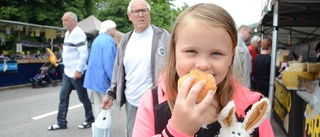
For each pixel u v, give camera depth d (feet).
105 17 79.71
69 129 18.61
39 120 20.93
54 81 39.83
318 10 22.48
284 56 30.37
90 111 18.81
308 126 12.48
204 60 2.97
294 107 15.26
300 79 15.30
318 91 11.33
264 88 19.61
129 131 10.57
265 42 20.65
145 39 10.14
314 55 39.91
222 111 3.30
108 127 10.74
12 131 18.34
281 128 18.97
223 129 3.33
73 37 17.25
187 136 2.70
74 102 27.73
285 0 16.06
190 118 2.62
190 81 2.73
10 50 42.73
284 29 38.65
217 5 3.33
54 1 57.67
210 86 2.69
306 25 31.09
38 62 41.11
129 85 10.32
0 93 33.06
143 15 10.02
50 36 44.42
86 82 15.24
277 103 20.66
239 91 3.68
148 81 9.93
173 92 3.58
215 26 2.96
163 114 3.66
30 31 42.86
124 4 79.61
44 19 57.21
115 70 11.08
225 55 3.06
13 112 23.43
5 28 39.04
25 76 39.34
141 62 9.97
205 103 2.63
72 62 17.61
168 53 3.61
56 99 29.40
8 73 36.65
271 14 20.83
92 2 68.64
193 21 3.00
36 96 31.24
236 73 3.85
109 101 11.14
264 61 19.49
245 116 3.41
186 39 3.01
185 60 3.03
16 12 53.62
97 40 14.98
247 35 18.70
